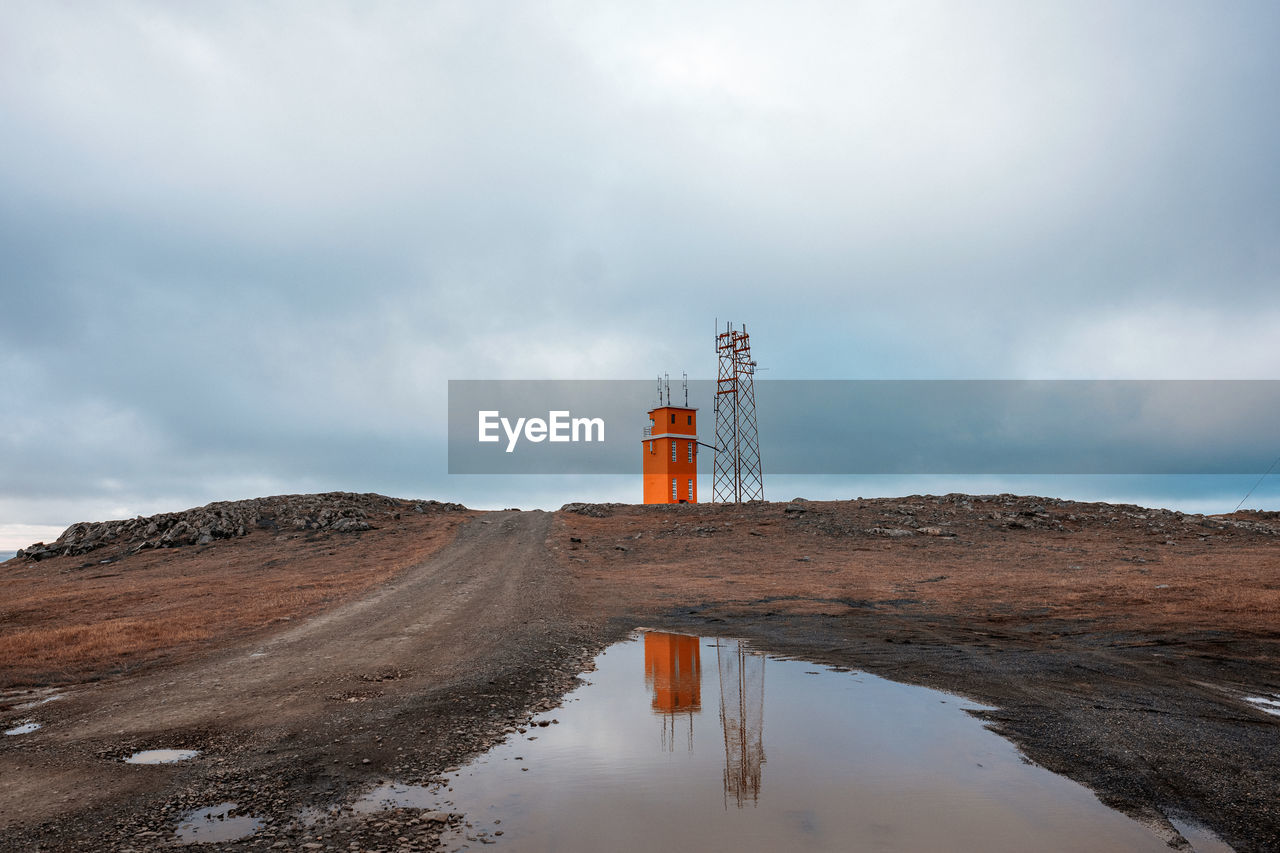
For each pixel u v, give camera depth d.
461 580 31.86
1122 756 8.03
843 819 6.48
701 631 19.56
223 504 58.25
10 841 6.53
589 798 7.23
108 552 47.62
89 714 11.52
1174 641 15.03
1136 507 50.88
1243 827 6.10
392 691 12.59
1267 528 42.75
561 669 14.43
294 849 6.17
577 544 44.72
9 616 26.34
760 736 9.37
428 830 6.49
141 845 6.36
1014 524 44.75
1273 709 9.98
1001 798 6.91
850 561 36.28
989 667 13.45
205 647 17.83
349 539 48.88
